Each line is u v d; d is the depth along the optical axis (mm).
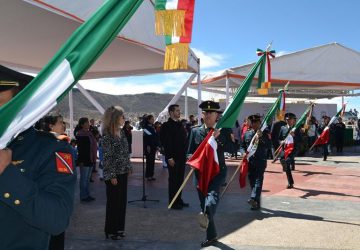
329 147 20500
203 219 5461
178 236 6336
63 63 1748
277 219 7398
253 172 8164
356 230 6680
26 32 10680
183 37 2980
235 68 19578
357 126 27000
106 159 6000
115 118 5965
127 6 1826
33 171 1809
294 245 5867
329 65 21453
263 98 28594
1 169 1585
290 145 10648
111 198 6098
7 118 1629
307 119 17188
